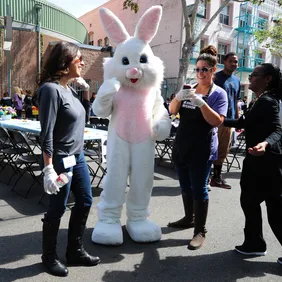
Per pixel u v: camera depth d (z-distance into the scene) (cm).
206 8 1725
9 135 525
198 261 282
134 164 304
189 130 297
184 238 329
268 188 269
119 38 296
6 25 1120
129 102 293
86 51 1611
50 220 246
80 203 259
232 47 1886
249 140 275
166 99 1588
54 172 225
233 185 546
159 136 300
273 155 262
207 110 276
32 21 1505
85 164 261
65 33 1745
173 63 1739
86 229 344
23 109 1183
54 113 225
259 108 263
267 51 2067
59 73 237
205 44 1756
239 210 418
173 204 435
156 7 285
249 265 278
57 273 250
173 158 330
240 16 1880
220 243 318
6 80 1441
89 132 514
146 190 313
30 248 296
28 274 252
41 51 1550
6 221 363
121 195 309
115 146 299
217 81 512
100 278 251
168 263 277
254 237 291
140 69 283
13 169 596
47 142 222
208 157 296
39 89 230
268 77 270
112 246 304
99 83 1666
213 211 412
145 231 311
